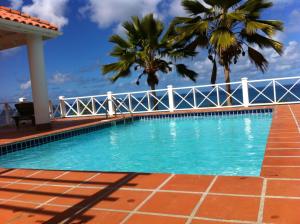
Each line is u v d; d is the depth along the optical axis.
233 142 6.27
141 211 2.23
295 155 3.30
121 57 13.31
